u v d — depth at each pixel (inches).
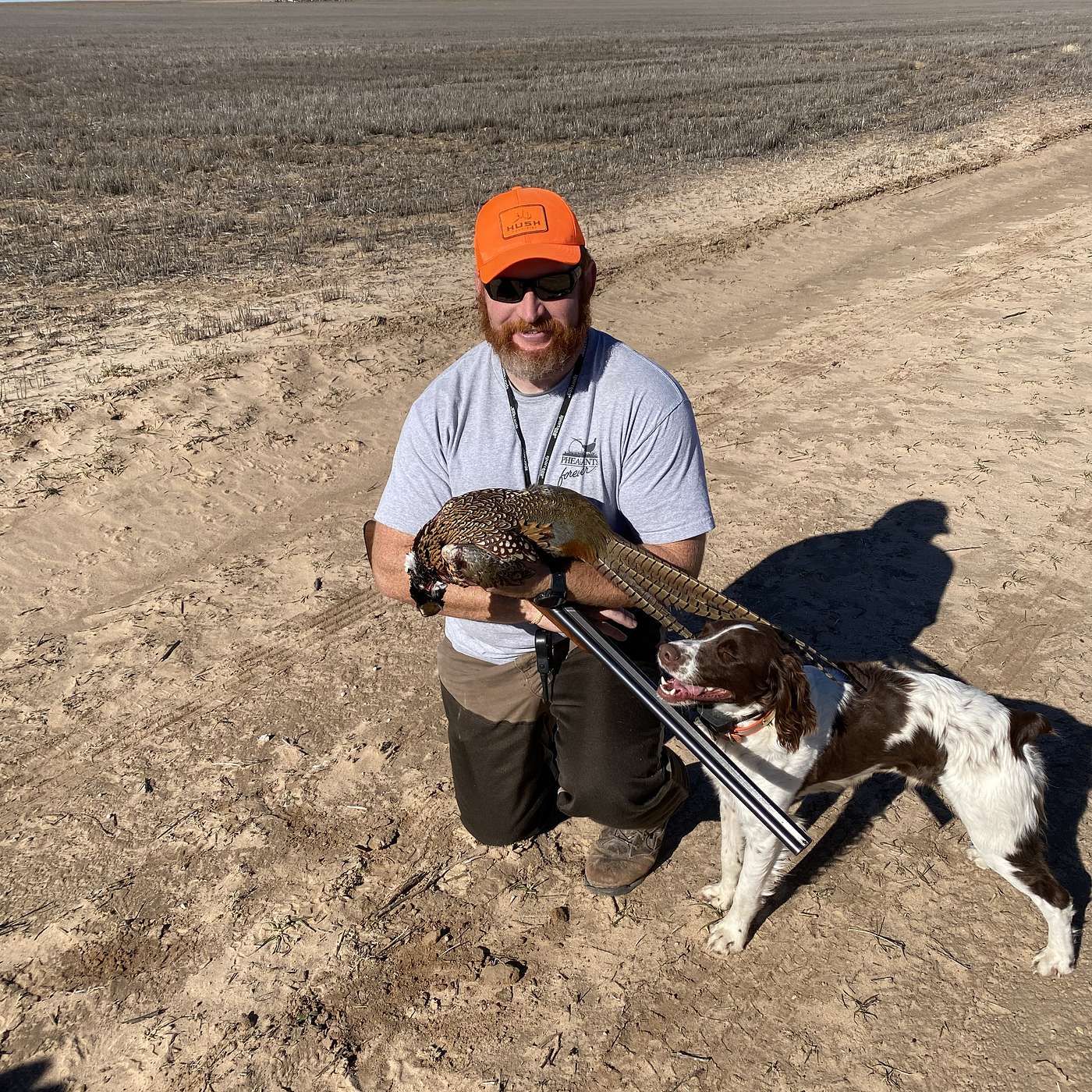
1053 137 906.1
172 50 2349.9
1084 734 194.2
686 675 139.9
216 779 193.0
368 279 530.6
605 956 154.6
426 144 959.0
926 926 157.2
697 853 174.2
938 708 150.3
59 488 297.9
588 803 152.9
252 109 1149.7
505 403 143.8
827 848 173.0
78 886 169.2
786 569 258.1
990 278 497.0
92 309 480.4
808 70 1510.8
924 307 463.2
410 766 195.2
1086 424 325.1
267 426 342.0
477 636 150.7
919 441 324.5
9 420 339.3
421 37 2817.4
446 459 147.8
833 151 900.0
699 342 445.7
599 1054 139.3
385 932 159.2
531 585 125.9
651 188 762.8
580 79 1466.5
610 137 981.8
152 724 209.6
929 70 1461.6
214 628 242.7
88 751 201.9
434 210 698.8
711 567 260.8
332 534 285.3
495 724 156.8
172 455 319.6
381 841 177.3
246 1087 136.4
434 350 412.2
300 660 229.9
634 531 147.5
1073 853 167.9
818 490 298.4
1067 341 397.4
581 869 171.3
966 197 712.4
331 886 167.8
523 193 131.1
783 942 155.5
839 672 152.2
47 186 761.0
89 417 340.2
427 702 214.4
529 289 128.0
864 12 4084.6
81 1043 143.1
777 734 141.4
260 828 180.4
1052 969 147.3
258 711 212.5
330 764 196.1
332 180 797.9
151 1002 148.7
